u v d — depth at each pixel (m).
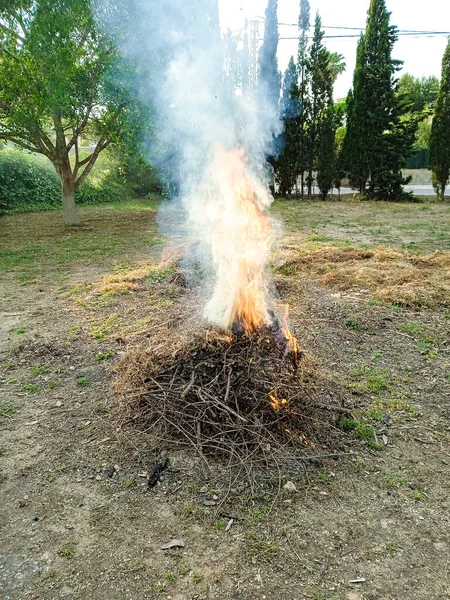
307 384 3.09
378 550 1.96
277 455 2.54
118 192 17.45
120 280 6.27
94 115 10.59
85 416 3.04
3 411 3.14
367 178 16.94
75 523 2.16
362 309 4.94
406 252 7.38
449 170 16.12
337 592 1.77
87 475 2.49
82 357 3.95
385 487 2.35
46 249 8.66
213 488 2.35
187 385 2.90
